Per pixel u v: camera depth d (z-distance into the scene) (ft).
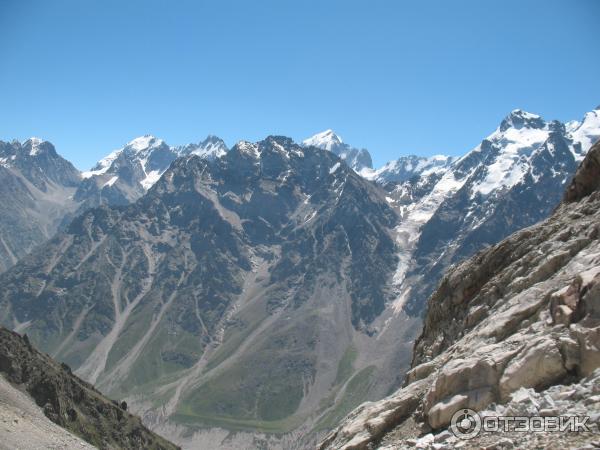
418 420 93.45
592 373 73.92
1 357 502.38
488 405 81.10
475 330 109.29
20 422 300.40
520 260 126.82
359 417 104.83
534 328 89.10
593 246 107.14
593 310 80.43
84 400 615.98
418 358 156.76
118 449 586.86
